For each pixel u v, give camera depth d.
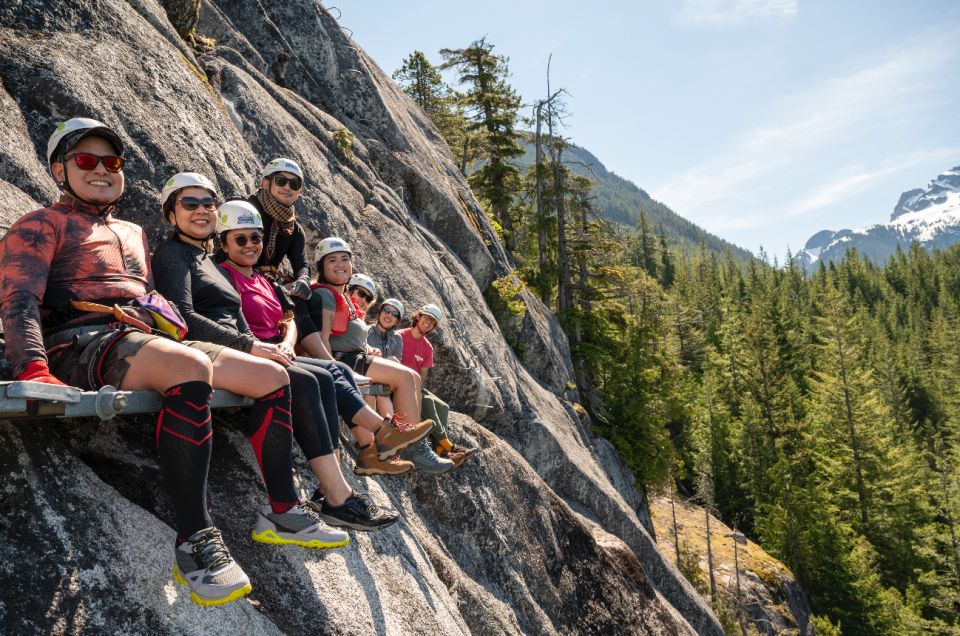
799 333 92.19
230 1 10.46
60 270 2.49
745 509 47.44
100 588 2.15
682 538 35.56
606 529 13.45
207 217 3.23
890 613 36.25
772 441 50.59
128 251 2.79
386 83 16.55
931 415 78.06
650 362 36.25
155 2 6.30
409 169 13.14
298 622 2.90
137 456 2.82
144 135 4.42
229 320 3.24
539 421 12.44
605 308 35.06
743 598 30.61
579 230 34.28
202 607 2.44
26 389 1.83
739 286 119.00
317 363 3.79
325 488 3.26
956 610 40.31
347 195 8.95
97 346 2.35
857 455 49.00
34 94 3.82
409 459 4.70
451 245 14.41
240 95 7.52
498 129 34.97
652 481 31.67
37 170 3.59
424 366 6.75
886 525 44.88
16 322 2.15
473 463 7.61
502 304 16.06
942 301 123.38
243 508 3.09
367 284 5.73
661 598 11.20
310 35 11.98
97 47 4.48
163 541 2.51
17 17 4.06
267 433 2.83
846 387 53.38
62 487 2.31
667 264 117.94
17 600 1.92
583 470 13.38
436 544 6.13
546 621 7.29
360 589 3.47
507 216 34.47
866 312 116.50
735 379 62.47
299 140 8.30
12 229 2.39
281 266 6.19
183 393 2.30
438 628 4.07
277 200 4.36
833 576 38.28
